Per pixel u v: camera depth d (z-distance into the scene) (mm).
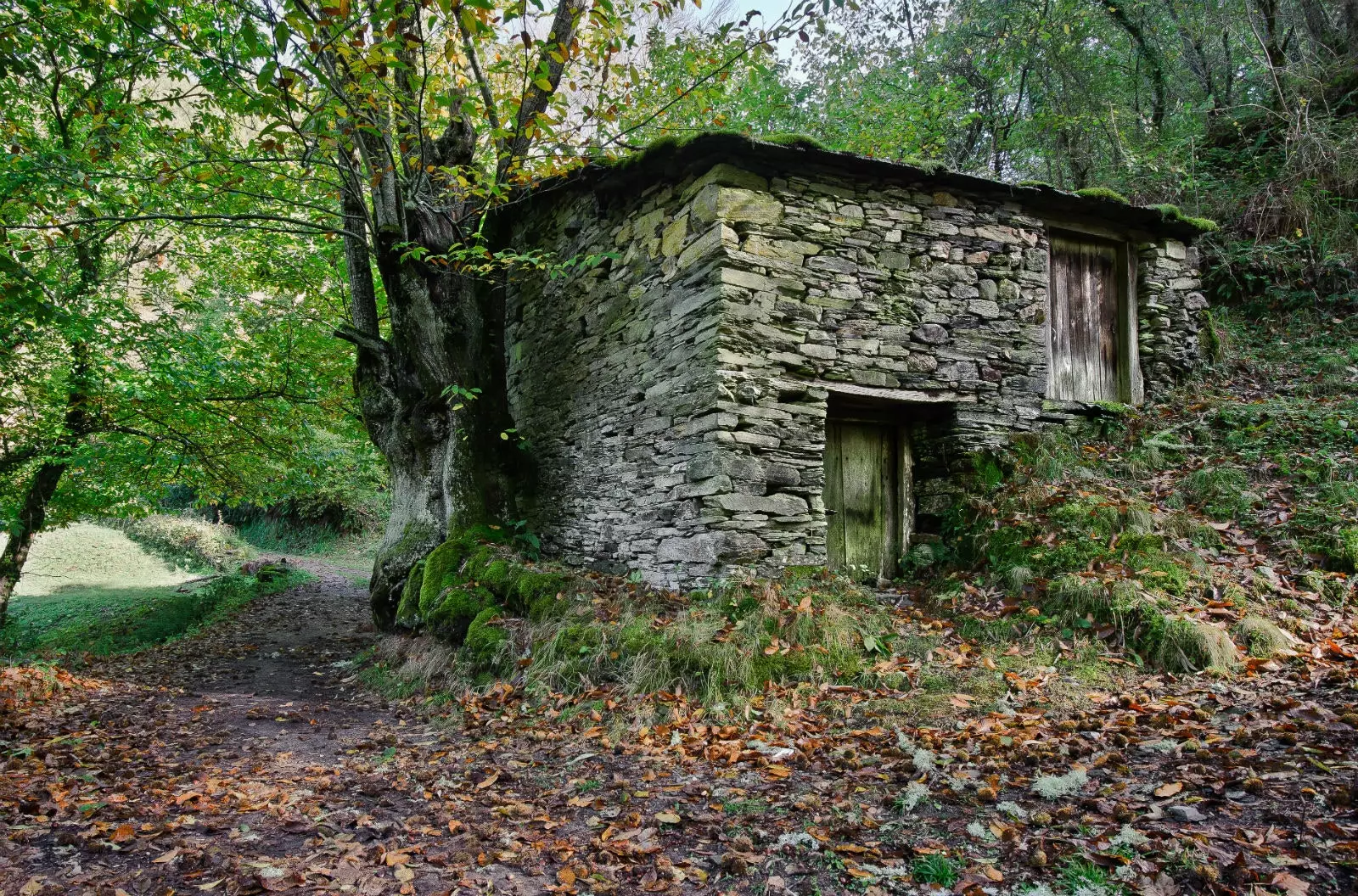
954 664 4680
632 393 7012
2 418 9336
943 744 3617
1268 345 8672
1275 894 2152
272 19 5699
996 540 6008
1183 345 7902
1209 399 7402
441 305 8305
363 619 10852
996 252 6930
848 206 6363
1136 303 7855
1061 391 7387
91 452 9047
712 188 5934
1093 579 5020
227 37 6965
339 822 3424
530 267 9344
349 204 8984
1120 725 3561
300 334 10797
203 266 10938
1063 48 12148
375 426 8805
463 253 7422
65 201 7785
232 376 9766
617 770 3865
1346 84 10422
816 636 4934
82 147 8156
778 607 5152
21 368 8883
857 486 6809
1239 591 4809
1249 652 4320
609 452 7395
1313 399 7160
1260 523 5574
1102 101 12250
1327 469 5945
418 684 6176
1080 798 2906
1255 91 12164
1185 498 6055
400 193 8258
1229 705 3658
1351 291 8898
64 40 7000
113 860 3016
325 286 11836
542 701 5012
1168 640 4395
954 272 6730
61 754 4496
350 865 2932
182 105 9086
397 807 3609
